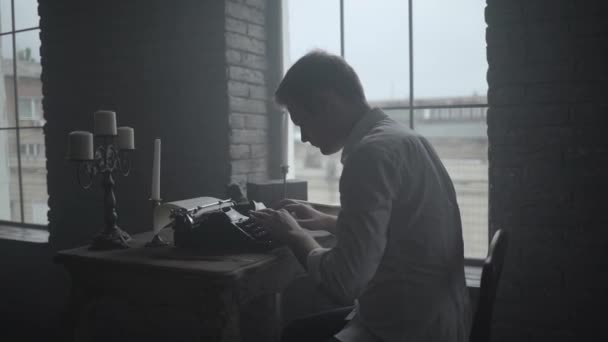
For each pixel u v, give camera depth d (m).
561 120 1.86
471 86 2.27
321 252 1.37
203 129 2.61
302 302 2.50
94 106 2.91
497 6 1.94
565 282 1.89
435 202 1.31
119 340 2.88
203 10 2.56
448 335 1.29
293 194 2.32
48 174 3.08
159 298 1.66
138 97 2.78
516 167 1.93
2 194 3.56
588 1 1.80
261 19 2.73
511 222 1.95
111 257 1.74
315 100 1.40
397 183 1.27
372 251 1.23
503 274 1.98
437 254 1.30
